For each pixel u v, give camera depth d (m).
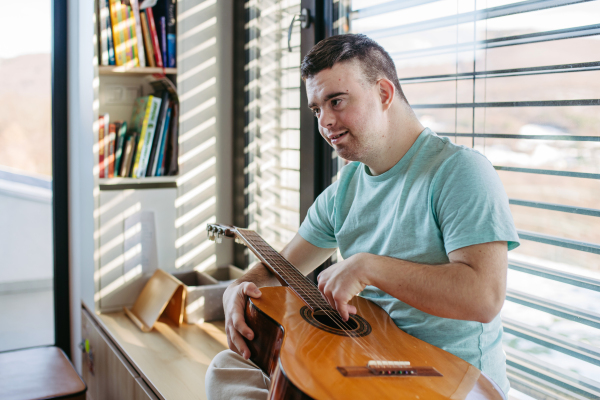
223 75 2.28
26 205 2.93
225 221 2.36
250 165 2.26
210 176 2.30
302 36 1.82
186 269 2.27
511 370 1.29
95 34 2.00
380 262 1.00
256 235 1.51
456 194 1.01
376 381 0.81
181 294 1.96
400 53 1.51
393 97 1.13
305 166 1.84
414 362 0.90
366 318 1.12
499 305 0.93
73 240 2.50
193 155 2.25
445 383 0.83
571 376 1.15
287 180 2.01
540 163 1.18
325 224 1.40
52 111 2.52
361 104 1.09
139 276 2.16
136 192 2.13
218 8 2.24
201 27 2.21
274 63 2.04
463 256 0.96
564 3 1.11
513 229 0.97
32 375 1.78
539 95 1.17
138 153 2.12
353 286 0.99
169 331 1.91
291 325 1.01
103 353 1.97
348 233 1.28
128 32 2.07
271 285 1.36
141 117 2.16
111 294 2.11
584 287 1.11
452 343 1.08
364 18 1.63
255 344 1.09
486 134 1.29
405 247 1.12
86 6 2.10
